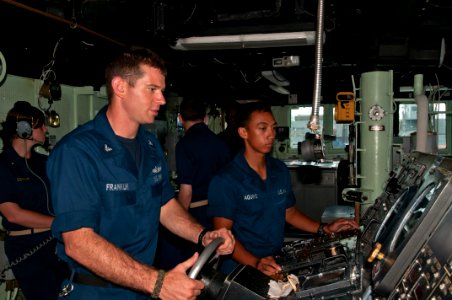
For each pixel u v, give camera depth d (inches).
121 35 118.6
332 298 54.9
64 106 146.7
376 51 135.4
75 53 124.1
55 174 57.1
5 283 117.4
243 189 83.3
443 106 242.8
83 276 61.9
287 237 189.3
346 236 81.7
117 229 61.4
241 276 58.3
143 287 52.2
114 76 59.0
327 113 260.5
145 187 64.5
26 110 109.1
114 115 61.6
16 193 107.0
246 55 153.6
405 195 69.0
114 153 60.8
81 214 55.2
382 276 50.2
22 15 90.1
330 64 168.1
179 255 138.3
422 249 47.6
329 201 229.5
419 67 156.4
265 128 82.9
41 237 109.6
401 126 236.4
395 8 108.3
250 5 107.3
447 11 111.9
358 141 123.5
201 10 107.9
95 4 96.8
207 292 57.2
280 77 196.7
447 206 47.5
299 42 121.9
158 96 59.4
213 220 84.2
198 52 147.3
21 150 110.0
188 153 125.2
